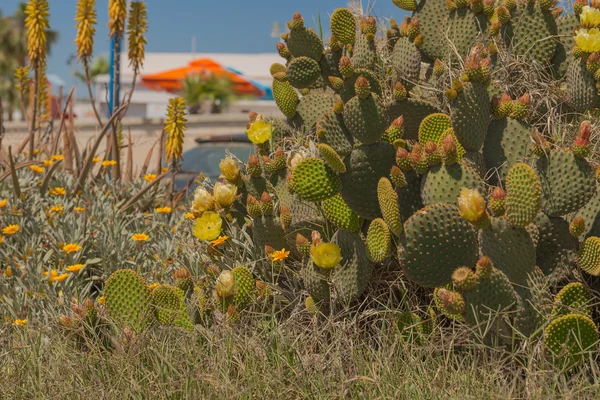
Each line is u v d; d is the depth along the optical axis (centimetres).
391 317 263
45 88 644
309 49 351
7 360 281
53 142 593
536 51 328
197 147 775
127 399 245
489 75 252
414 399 228
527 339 231
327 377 249
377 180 259
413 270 237
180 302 288
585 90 292
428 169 246
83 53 560
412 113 295
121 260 395
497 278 225
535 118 321
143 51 574
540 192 242
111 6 570
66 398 252
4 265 411
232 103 3269
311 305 281
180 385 246
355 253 272
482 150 270
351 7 408
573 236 252
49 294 353
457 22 340
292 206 315
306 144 339
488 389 223
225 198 316
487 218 228
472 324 228
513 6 331
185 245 377
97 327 286
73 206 474
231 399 233
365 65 343
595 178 252
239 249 327
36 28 549
